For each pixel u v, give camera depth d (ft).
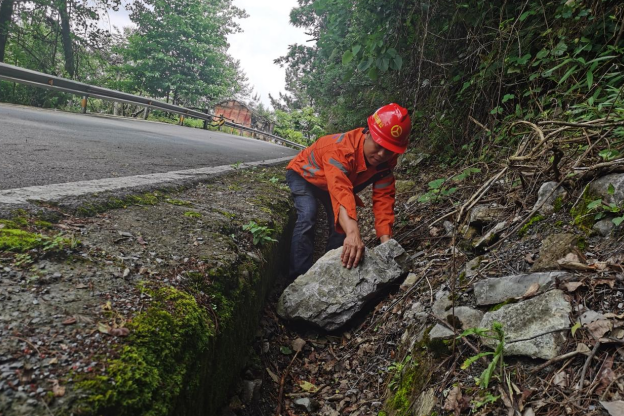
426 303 7.71
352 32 20.52
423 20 17.60
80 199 7.19
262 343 8.17
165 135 29.17
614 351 4.60
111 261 5.28
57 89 32.35
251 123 131.95
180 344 4.27
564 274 5.82
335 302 8.77
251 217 9.37
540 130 7.98
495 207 9.41
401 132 9.82
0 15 55.72
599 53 10.43
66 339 3.64
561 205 7.68
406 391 5.92
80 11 62.03
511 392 4.57
